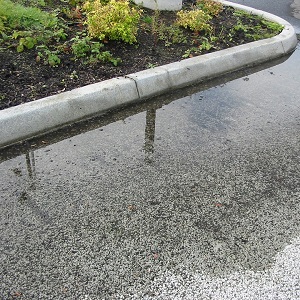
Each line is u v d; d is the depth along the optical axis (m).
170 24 5.86
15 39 4.80
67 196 2.90
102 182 3.07
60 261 2.40
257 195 3.05
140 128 3.79
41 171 3.12
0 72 4.11
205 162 3.38
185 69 4.63
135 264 2.41
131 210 2.82
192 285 2.29
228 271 2.39
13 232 2.58
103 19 4.89
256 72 5.28
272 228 2.74
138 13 5.44
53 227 2.63
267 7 8.48
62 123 3.66
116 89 4.02
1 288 2.21
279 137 3.82
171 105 4.25
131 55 4.82
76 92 3.82
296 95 4.70
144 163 3.31
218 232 2.68
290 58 5.85
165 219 2.76
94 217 2.74
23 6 5.66
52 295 2.19
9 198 2.84
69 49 4.68
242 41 5.68
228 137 3.76
